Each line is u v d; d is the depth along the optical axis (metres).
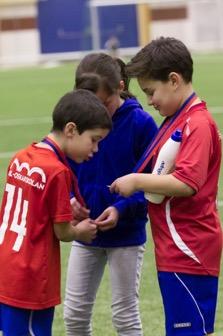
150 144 6.41
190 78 6.11
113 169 6.70
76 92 6.04
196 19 44.31
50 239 5.99
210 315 6.11
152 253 10.47
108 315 8.52
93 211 6.74
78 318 6.94
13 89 29.86
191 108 6.04
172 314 6.09
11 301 5.98
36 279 5.95
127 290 6.78
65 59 40.97
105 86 6.47
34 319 6.04
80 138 5.97
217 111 22.00
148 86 6.12
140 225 6.78
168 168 6.02
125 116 6.68
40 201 5.93
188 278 6.03
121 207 6.53
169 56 6.00
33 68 38.38
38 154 6.00
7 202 6.13
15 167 6.11
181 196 5.90
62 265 10.07
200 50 44.25
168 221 6.05
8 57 43.31
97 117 5.95
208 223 6.05
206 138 5.90
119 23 40.19
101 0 40.69
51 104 25.27
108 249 6.77
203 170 5.86
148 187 5.89
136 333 6.82
